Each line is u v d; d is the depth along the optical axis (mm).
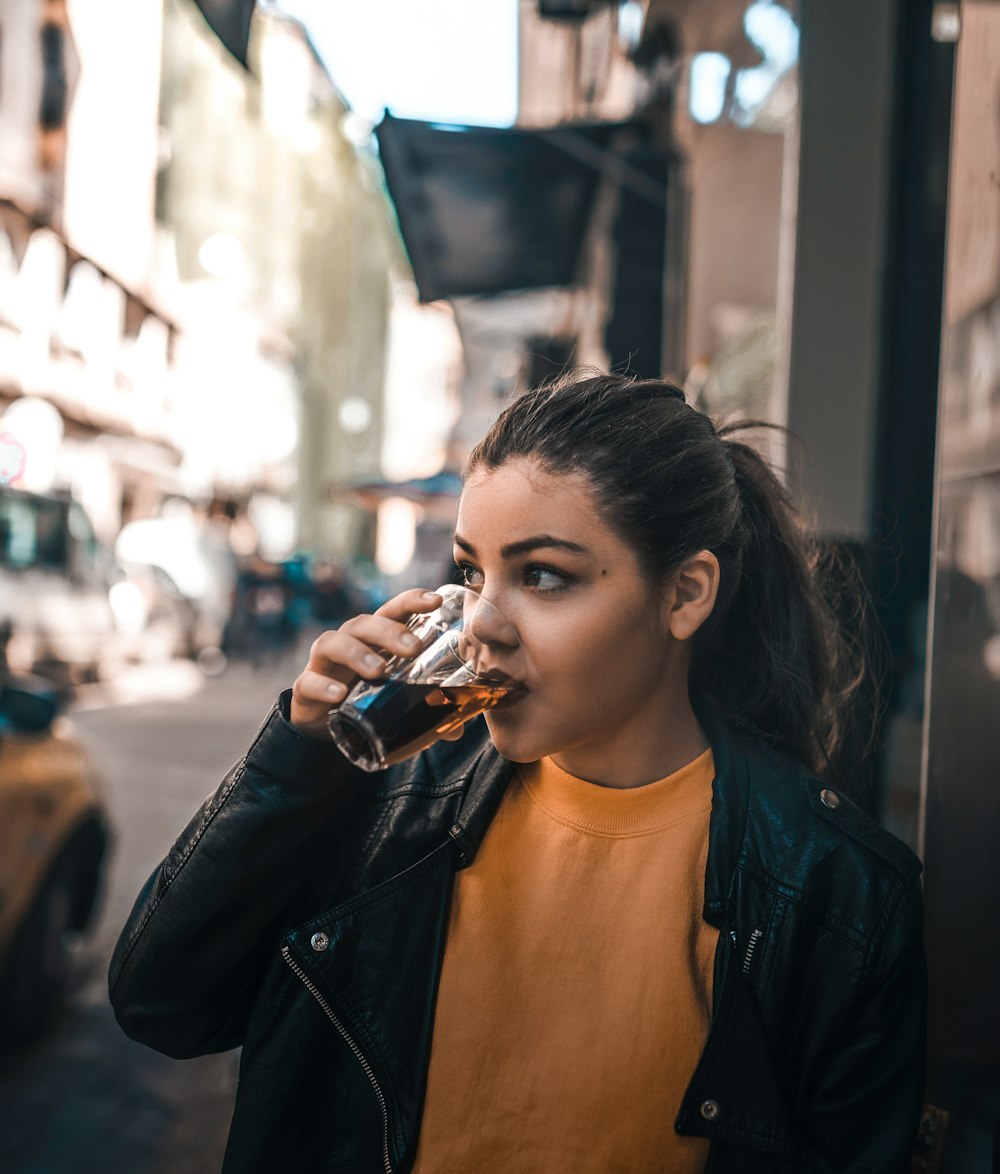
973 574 1426
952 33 3104
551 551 959
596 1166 977
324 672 980
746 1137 956
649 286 5695
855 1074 1000
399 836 1091
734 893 1009
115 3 18531
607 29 7293
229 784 1012
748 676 1235
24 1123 2961
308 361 36406
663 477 987
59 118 17469
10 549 10523
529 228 5984
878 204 3301
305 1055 1063
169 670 14883
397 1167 998
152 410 22953
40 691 3586
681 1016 993
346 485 12492
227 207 26531
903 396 3254
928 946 1478
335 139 31812
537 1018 1016
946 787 1470
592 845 1050
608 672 978
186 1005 1053
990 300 1400
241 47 2334
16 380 17172
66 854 3611
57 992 3621
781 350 3463
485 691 948
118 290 20812
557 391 1034
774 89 3889
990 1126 1365
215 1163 2779
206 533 17766
